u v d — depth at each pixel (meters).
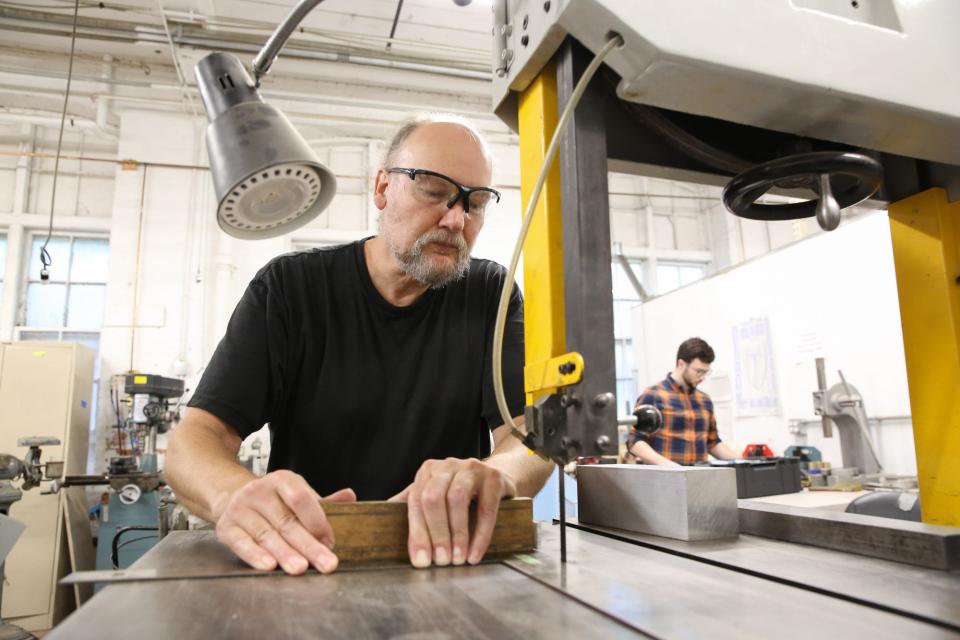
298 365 1.08
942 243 0.85
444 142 0.96
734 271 3.87
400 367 1.11
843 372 3.15
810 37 0.57
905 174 0.90
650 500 0.84
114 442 3.85
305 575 0.59
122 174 4.12
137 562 0.64
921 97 0.59
